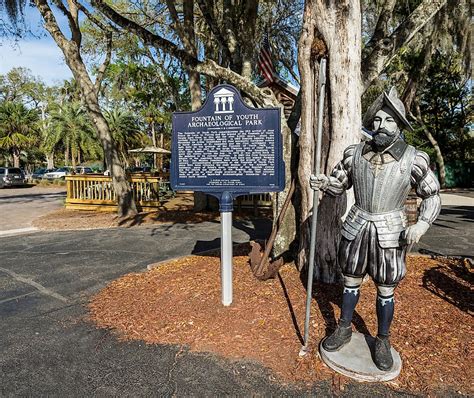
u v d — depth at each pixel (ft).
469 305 13.06
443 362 9.52
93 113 38.73
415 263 18.45
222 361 9.96
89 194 46.44
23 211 47.60
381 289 9.12
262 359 9.95
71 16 37.09
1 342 11.60
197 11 46.70
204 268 17.69
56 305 14.70
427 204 8.30
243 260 19.08
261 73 39.45
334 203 14.53
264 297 13.64
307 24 14.17
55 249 25.13
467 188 85.35
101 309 13.89
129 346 11.02
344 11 13.50
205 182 13.17
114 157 39.40
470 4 40.24
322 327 11.37
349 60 13.75
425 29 47.09
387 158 8.57
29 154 180.45
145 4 44.37
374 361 9.22
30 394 8.91
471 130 108.88
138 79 80.02
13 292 16.42
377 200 8.75
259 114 12.64
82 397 8.76
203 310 12.81
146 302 14.05
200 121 13.09
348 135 14.12
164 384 9.14
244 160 12.85
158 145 137.59
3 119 140.67
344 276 9.67
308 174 15.01
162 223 35.32
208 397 8.61
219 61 48.65
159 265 19.53
